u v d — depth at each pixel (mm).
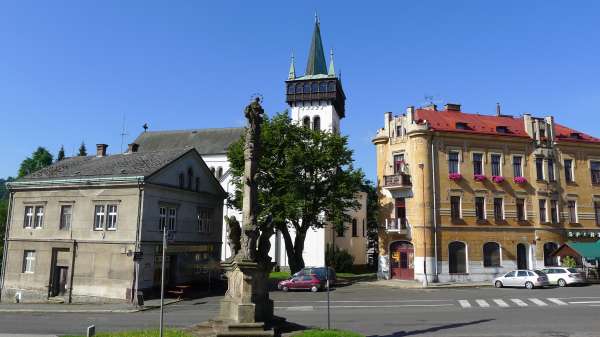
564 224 47062
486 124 48969
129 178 34469
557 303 26781
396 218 45719
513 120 51188
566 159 48875
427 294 33969
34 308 30016
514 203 46125
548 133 48594
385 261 46188
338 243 68312
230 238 16812
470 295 32500
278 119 46812
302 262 45656
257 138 17141
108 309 29062
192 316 24969
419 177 44312
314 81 68375
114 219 35000
